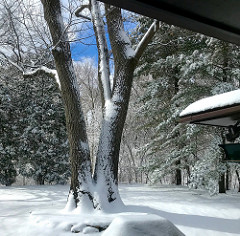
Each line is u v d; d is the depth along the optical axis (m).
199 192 12.20
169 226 3.56
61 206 8.14
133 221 3.44
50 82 18.30
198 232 6.00
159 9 1.21
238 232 6.11
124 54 8.20
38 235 5.40
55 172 17.39
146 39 8.14
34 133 16.94
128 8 1.20
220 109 3.97
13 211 7.39
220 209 8.43
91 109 24.80
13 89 17.56
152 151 15.66
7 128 16.86
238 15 1.29
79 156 7.38
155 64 14.08
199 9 1.24
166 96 15.56
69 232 5.60
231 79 13.16
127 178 25.34
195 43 13.53
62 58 7.75
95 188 7.25
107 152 7.64
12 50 9.49
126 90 8.16
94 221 5.77
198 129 11.78
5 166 16.47
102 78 8.53
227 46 11.29
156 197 10.41
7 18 8.84
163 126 13.88
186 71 11.72
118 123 7.92
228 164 11.12
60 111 18.02
